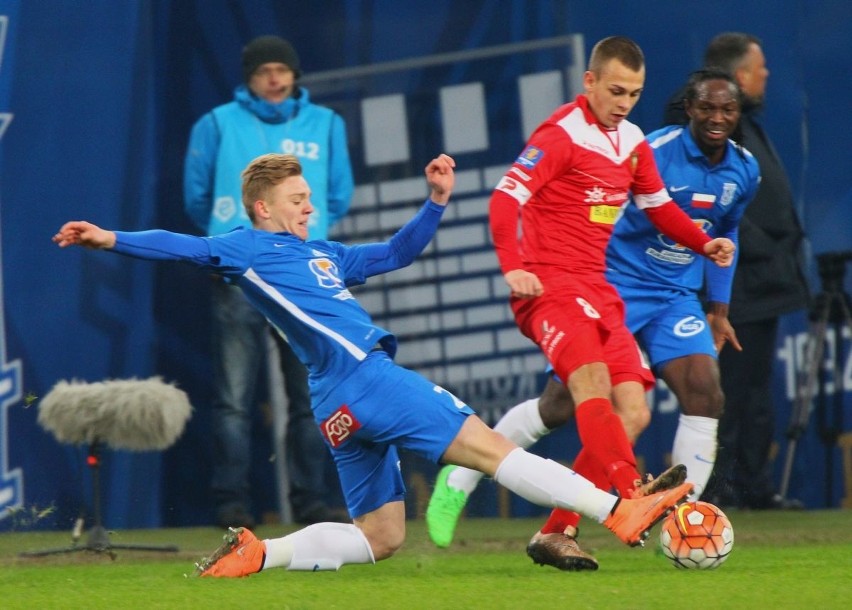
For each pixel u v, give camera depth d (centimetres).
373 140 2686
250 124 2467
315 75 2683
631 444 1791
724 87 1980
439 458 1566
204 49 2686
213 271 1584
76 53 2548
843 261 2794
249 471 2672
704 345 1994
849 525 2430
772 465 2814
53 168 2533
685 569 1683
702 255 1902
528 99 2689
